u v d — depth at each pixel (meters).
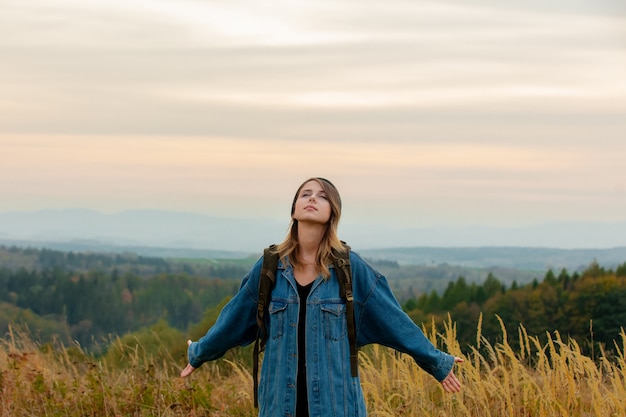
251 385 7.42
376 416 6.50
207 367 9.37
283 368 4.66
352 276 4.73
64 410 7.17
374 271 4.82
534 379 6.76
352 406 4.63
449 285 32.44
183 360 9.51
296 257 4.77
